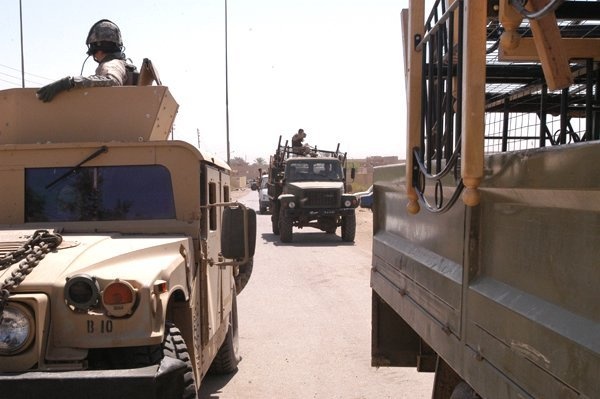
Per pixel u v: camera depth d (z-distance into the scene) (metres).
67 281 3.16
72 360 3.09
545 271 2.00
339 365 6.49
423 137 3.14
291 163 20.88
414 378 6.06
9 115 4.85
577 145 1.73
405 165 3.52
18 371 3.03
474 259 2.56
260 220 29.39
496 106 4.81
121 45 5.53
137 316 3.18
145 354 3.32
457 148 2.47
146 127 4.82
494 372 2.29
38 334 3.08
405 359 4.39
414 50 3.12
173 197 4.54
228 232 4.25
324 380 6.01
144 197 4.55
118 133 4.82
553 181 1.86
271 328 8.09
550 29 2.29
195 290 4.38
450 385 3.21
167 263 3.64
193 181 4.54
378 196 4.60
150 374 2.97
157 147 4.56
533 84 4.20
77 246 3.71
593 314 1.72
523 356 2.06
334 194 19.38
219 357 6.07
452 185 2.75
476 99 2.27
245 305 9.55
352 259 14.94
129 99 4.83
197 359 4.30
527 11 2.10
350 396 5.56
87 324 3.15
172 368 3.05
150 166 4.58
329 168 21.03
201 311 4.57
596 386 1.65
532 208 2.09
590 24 3.48
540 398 1.95
